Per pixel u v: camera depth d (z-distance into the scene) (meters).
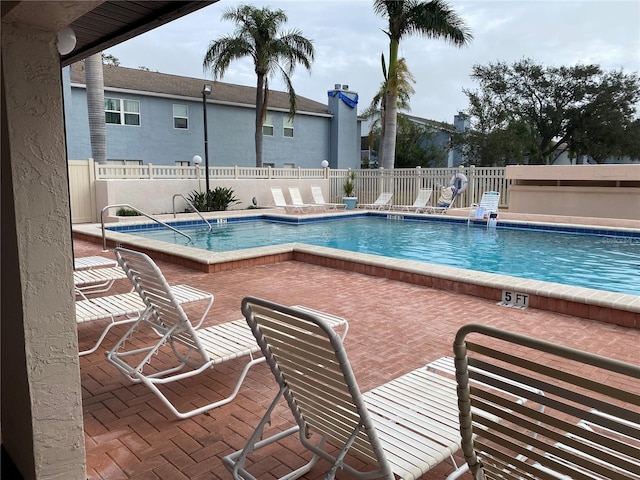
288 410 3.01
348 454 2.53
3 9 1.71
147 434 2.73
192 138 21.08
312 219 14.80
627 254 9.62
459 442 2.03
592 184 13.41
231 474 2.30
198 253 7.64
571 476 1.45
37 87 1.84
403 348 4.06
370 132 26.61
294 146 24.67
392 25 17.52
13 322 2.01
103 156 15.37
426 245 11.08
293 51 20.16
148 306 3.33
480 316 4.98
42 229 1.91
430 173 17.03
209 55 19.89
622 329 4.59
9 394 2.18
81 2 1.62
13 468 2.22
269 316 1.95
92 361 3.77
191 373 2.98
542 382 1.34
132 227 12.38
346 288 6.18
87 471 2.38
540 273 8.21
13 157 1.82
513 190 14.20
